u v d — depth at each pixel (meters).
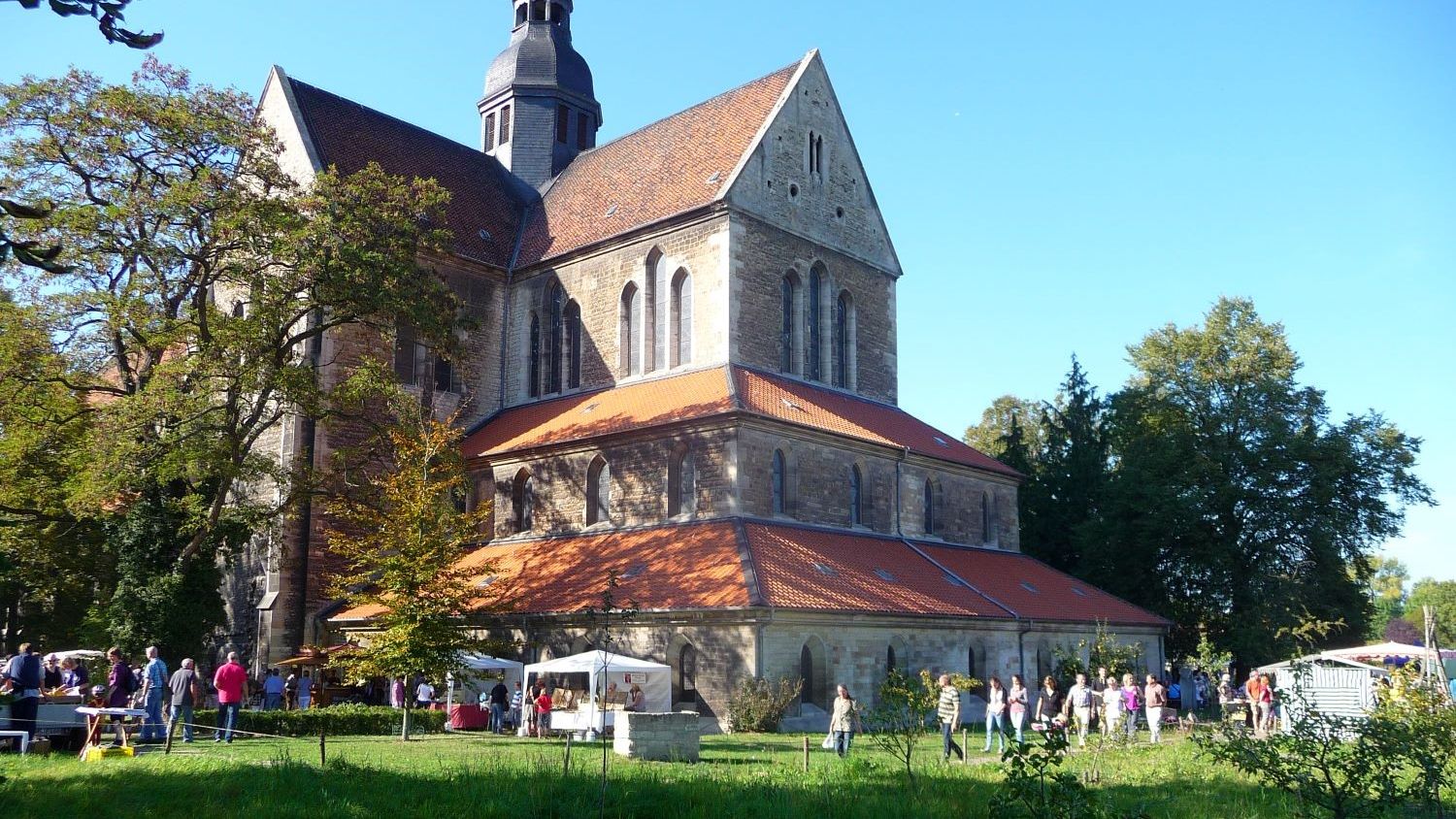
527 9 68.62
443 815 17.77
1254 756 16.06
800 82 55.34
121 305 37.81
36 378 39.19
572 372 56.00
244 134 41.81
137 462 38.72
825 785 20.78
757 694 36.38
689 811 18.61
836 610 38.59
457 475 41.09
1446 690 20.72
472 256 57.41
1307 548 62.59
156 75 40.88
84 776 20.23
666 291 52.34
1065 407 78.31
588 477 48.09
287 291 40.47
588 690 39.78
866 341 57.19
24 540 42.19
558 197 62.19
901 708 23.05
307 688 43.62
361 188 42.03
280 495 47.19
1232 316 66.38
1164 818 18.52
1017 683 31.53
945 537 53.66
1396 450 62.41
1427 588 136.62
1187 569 64.25
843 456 48.41
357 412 49.25
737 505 43.19
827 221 55.75
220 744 28.67
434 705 42.84
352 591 46.78
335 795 19.05
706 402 45.66
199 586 41.69
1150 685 35.66
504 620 43.28
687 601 38.19
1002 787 15.27
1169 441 64.12
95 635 43.00
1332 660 39.00
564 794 19.34
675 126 59.16
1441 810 16.69
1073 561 72.75
